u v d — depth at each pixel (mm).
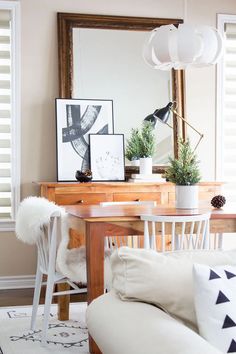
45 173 4852
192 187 3434
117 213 3107
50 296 3117
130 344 1479
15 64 4801
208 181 5086
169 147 5039
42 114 4855
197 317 1625
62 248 3070
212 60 3529
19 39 4805
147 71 5043
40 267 3400
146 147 4785
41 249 3307
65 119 4816
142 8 5047
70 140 4812
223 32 5230
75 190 4406
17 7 4797
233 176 5297
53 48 4875
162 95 5066
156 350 1385
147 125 4879
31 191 4832
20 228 3254
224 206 3709
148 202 4117
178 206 3463
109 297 1865
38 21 4848
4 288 4766
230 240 5227
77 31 4895
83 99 4863
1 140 4797
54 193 4371
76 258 3209
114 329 1607
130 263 1796
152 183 4562
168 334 1440
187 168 3430
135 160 4859
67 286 3643
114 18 4965
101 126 4898
